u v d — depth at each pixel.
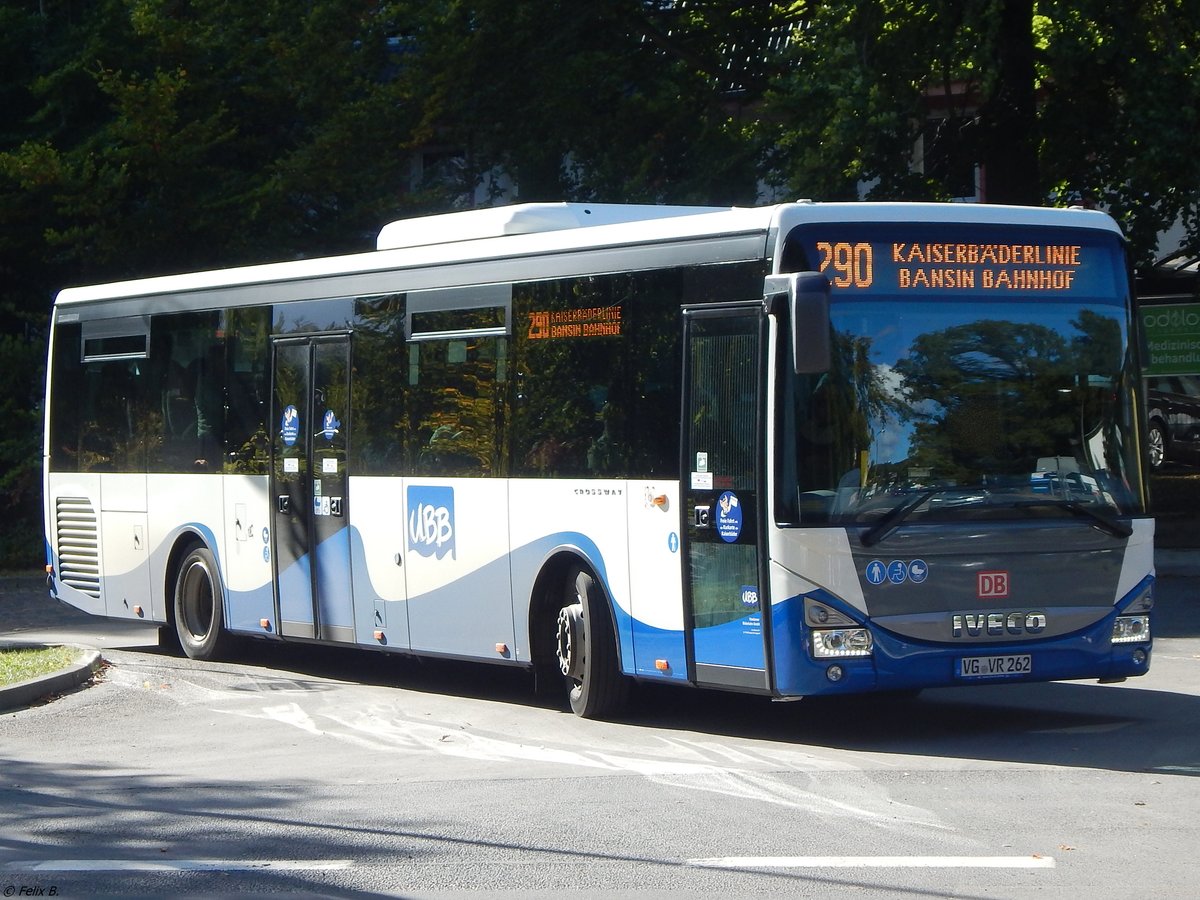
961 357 12.30
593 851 9.02
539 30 28.17
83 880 8.66
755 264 12.27
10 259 29.91
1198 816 9.73
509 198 29.48
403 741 13.09
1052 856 8.74
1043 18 25.66
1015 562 12.21
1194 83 22.80
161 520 19.39
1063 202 27.47
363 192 27.25
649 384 13.14
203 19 27.58
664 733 13.20
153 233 27.59
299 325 17.25
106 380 20.38
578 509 13.80
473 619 15.05
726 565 12.38
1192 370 28.50
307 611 17.12
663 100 28.41
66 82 28.20
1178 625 20.02
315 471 16.97
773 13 29.05
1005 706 14.29
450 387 15.26
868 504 11.96
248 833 9.73
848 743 12.52
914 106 23.81
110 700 15.79
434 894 8.21
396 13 26.97
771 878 8.35
